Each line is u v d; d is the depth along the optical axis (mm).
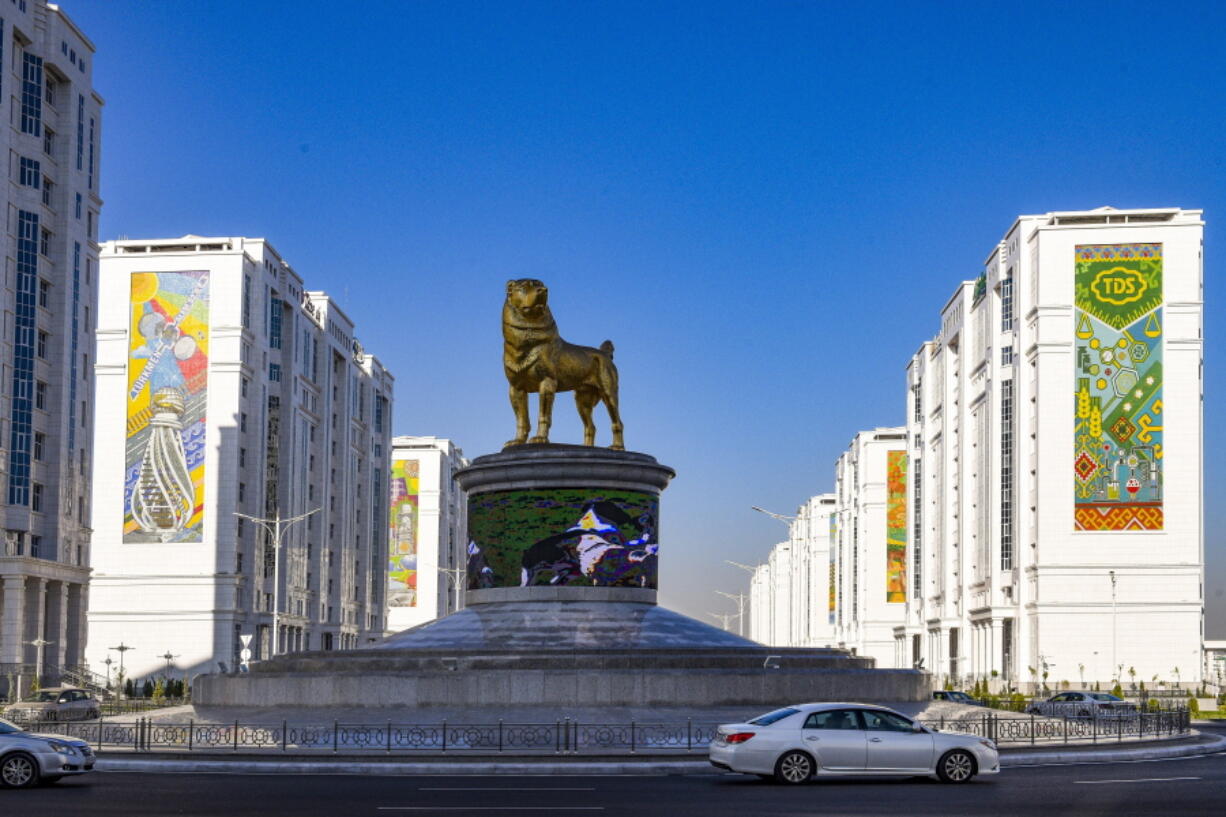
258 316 115062
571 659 39812
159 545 109875
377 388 158375
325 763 30562
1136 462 111875
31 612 82938
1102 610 111188
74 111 89062
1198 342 112000
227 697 41344
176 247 113438
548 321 46406
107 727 35938
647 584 44938
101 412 111312
